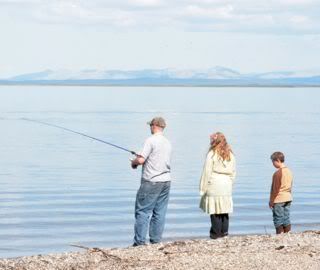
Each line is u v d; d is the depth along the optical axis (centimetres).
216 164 1301
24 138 5828
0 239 1711
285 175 1403
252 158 4134
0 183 2906
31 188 2736
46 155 4300
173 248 1142
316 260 1030
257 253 1076
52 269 1038
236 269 990
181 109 11456
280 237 1212
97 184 2873
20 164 3741
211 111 10762
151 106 12738
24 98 17888
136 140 5428
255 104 14550
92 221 1970
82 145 5109
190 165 3688
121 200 2403
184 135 6025
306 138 5844
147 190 1262
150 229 1284
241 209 2205
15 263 1075
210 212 1300
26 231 1816
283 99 18725
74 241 1695
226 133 6334
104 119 8306
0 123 7694
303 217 2061
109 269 1020
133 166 1275
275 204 1409
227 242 1176
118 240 1709
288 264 1011
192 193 2598
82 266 1045
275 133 6425
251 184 2892
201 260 1043
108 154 4406
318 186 2848
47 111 10169
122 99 17475
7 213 2106
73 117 8638
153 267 1016
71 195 2531
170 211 2150
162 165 1266
